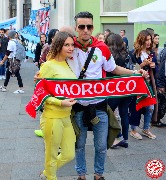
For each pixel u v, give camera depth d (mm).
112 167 4703
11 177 4398
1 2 21375
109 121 3928
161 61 6238
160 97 6496
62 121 3615
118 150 5340
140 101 4145
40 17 16891
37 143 5711
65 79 3645
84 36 3633
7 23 18734
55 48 3629
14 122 7016
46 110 3621
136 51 5645
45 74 3639
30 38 16172
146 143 5688
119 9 15547
